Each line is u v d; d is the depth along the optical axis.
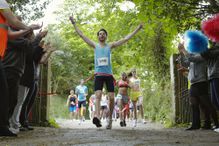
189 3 7.18
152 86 14.62
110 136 4.80
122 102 10.83
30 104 6.72
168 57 14.38
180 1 7.20
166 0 7.20
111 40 15.23
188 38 5.91
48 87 9.02
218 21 4.81
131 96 11.54
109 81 7.59
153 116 13.47
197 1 7.16
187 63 7.75
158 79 14.24
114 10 14.75
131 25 14.52
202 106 7.21
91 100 19.06
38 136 4.90
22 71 4.92
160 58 14.42
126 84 11.00
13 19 4.32
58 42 32.59
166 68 14.32
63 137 4.66
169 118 10.64
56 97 30.31
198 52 5.89
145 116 14.32
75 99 17.09
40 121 8.80
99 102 7.68
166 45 14.04
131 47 15.53
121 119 10.70
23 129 6.35
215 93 5.98
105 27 15.30
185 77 9.20
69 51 33.53
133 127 9.73
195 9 7.30
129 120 14.85
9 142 4.05
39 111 8.75
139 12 7.41
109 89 7.59
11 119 5.59
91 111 19.53
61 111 24.70
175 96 9.23
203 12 7.32
